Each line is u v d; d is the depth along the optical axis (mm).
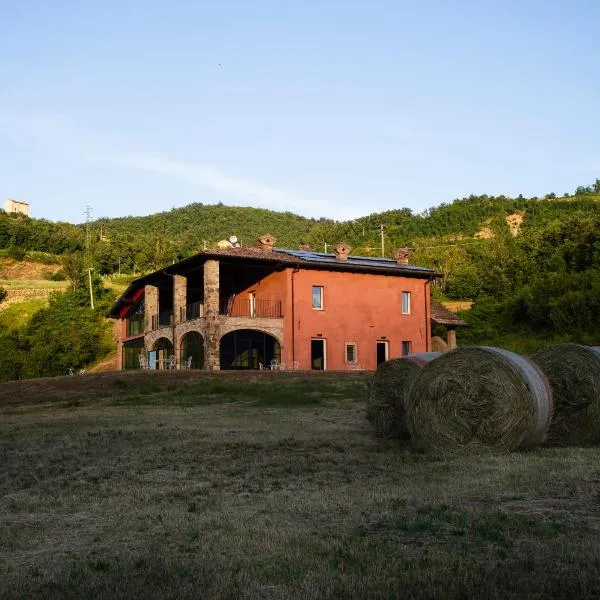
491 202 119938
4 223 105688
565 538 6441
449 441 11711
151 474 10828
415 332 40906
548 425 11812
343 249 40812
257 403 22438
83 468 11617
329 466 10898
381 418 14320
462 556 6031
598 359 12555
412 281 41188
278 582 5586
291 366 37062
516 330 47719
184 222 174250
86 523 7879
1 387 30031
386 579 5523
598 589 5168
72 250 107438
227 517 7793
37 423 19172
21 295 75938
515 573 5527
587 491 8367
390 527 7109
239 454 12414
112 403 24312
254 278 40125
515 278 64062
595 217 60469
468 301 68875
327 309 38531
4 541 7211
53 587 5641
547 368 12727
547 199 124062
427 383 11930
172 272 39812
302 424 17188
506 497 8203
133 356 48688
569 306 42750
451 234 109000
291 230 170125
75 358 54062
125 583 5656
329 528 7168
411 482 9328
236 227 171000
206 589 5461
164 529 7414
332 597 5215
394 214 123438
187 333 38438
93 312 61625
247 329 36594
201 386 26609
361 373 30500
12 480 10750
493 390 11406
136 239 113812
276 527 7262
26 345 56688
